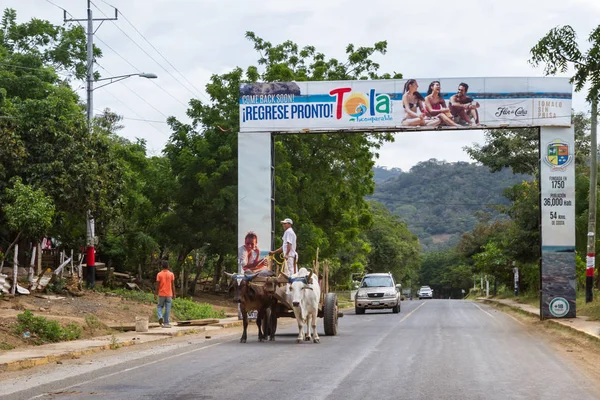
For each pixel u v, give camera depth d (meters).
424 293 94.31
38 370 12.70
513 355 15.12
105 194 28.50
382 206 104.75
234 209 35.31
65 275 28.77
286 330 23.64
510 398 9.75
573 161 25.36
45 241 33.94
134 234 35.56
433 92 25.72
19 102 30.09
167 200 38.22
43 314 20.59
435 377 11.62
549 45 15.48
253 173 26.38
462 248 76.38
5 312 19.45
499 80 25.56
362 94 25.98
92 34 30.78
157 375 11.84
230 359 14.12
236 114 36.19
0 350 15.07
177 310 27.45
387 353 15.30
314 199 37.41
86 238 29.11
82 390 10.32
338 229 41.28
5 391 10.32
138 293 28.88
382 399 9.55
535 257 45.59
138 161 36.94
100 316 23.12
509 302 47.25
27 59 35.50
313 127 26.16
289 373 12.05
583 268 39.59
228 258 44.50
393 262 88.81
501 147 48.94
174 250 39.34
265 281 17.77
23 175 26.67
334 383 10.92
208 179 34.97
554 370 12.74
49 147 26.88
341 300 60.94
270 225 26.20
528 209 45.25
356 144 38.44
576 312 27.12
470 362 13.71
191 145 37.84
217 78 37.81
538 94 25.50
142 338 18.86
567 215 25.31
